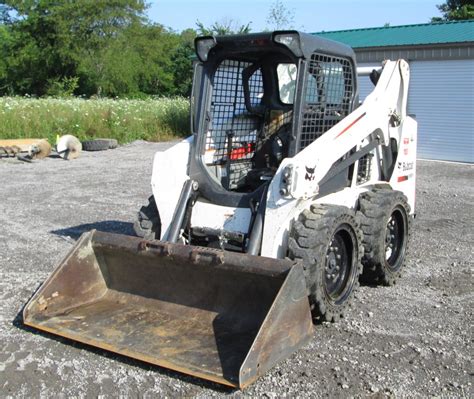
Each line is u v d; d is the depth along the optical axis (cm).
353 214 515
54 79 4503
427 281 620
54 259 678
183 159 539
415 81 1697
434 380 412
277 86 577
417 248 747
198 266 458
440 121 1670
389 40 1769
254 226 482
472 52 1575
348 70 564
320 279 468
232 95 562
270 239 476
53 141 1864
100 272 514
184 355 412
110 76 4462
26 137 1831
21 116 1872
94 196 1059
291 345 415
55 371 421
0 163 1479
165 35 4778
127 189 1130
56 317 474
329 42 529
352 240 519
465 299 568
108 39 4447
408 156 680
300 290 418
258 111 582
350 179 582
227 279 456
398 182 664
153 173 545
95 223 854
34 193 1088
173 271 478
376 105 600
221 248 506
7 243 746
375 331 491
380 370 425
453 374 421
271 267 424
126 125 2066
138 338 441
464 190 1182
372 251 567
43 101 2244
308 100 514
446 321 514
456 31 1756
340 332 488
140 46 4594
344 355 446
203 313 471
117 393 393
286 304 406
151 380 409
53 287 482
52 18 4328
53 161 1533
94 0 4412
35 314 470
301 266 420
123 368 425
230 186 566
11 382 406
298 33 485
